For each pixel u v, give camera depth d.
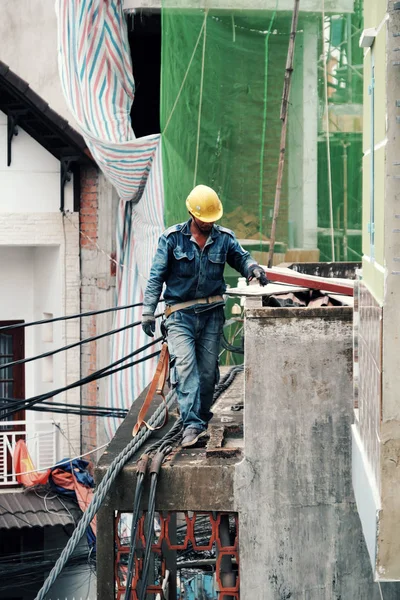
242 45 13.45
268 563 7.65
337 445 7.60
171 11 13.27
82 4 15.38
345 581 7.62
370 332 6.13
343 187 13.70
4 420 20.58
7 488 18.14
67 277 19.12
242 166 13.52
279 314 7.61
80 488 17.45
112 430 17.12
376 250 5.81
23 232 19.09
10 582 17.98
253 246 13.57
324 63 13.59
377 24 5.80
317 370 7.60
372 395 6.03
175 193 13.28
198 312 8.16
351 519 7.62
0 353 20.91
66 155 18.78
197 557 13.82
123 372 16.70
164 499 7.64
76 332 19.05
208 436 8.36
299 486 7.62
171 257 8.03
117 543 7.74
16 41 19.55
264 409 7.62
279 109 13.50
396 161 5.32
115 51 15.52
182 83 13.34
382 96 5.53
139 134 18.23
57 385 19.50
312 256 13.62
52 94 19.31
